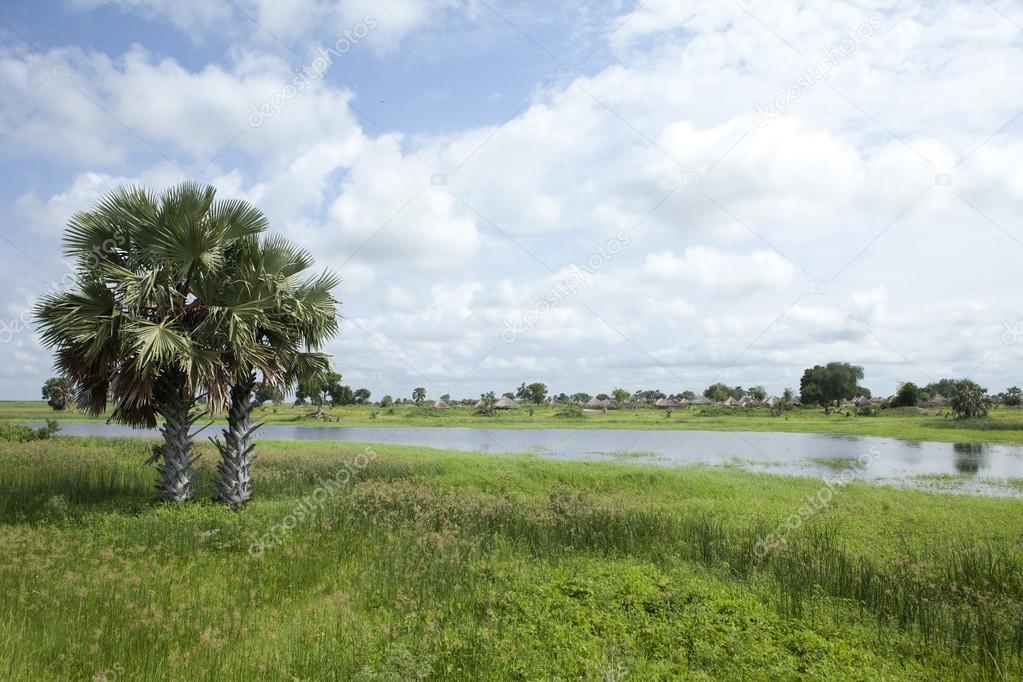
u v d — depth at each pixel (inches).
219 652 279.6
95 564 396.5
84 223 586.6
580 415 3671.3
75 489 658.2
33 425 2153.1
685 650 280.8
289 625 318.0
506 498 658.2
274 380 646.5
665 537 495.8
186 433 650.8
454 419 3353.8
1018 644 301.0
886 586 373.4
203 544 468.1
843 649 284.8
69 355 589.6
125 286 568.7
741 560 437.4
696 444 1820.9
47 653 271.4
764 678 254.1
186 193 589.0
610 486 811.4
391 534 492.4
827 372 4020.7
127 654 275.3
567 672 255.0
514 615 322.7
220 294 621.0
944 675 270.7
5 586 343.6
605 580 378.6
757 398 4658.0
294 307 664.4
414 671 255.6
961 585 387.9
